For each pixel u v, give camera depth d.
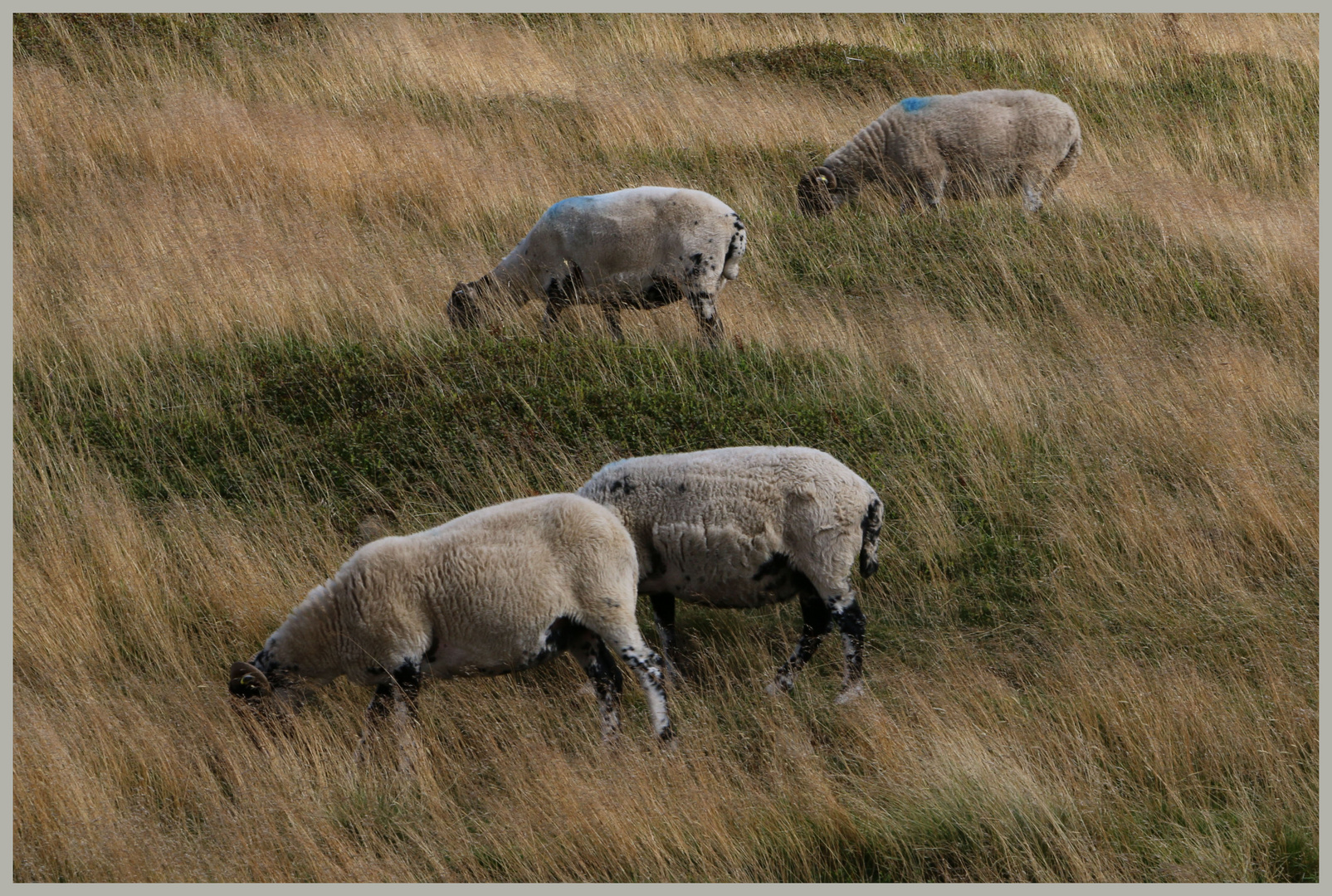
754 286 23.16
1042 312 22.41
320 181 27.81
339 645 12.16
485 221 26.73
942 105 26.61
